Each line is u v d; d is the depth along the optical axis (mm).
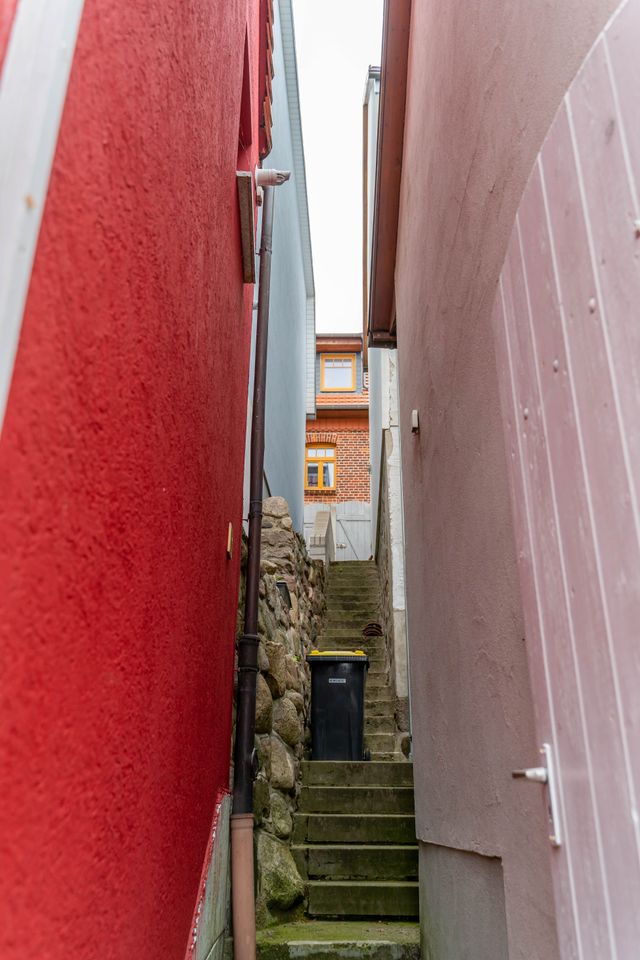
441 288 2666
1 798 681
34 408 746
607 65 936
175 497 1576
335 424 16562
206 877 2150
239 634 3582
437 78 2809
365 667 5344
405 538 3984
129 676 1175
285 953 3057
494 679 1795
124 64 1061
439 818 2652
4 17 746
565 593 1103
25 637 732
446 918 2514
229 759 2955
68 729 872
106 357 1002
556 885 1167
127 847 1170
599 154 958
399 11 3807
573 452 1058
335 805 4324
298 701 4672
